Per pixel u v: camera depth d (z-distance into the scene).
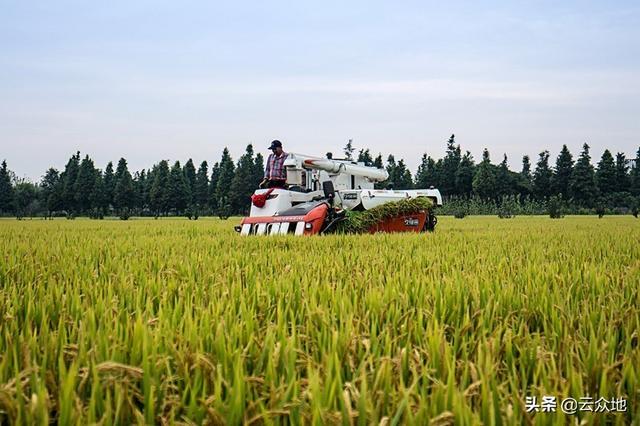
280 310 3.83
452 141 101.38
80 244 11.15
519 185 98.62
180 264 6.91
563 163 98.38
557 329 3.73
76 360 2.66
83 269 6.68
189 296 4.81
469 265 7.26
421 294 4.71
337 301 4.36
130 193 99.12
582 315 4.02
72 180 106.25
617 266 6.97
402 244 10.63
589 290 5.39
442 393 2.30
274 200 15.23
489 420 2.13
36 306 4.24
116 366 2.40
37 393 2.26
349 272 6.42
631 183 101.31
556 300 4.56
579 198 94.38
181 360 2.74
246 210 94.19
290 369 2.71
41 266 6.84
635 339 3.65
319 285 5.42
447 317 4.26
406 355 2.88
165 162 101.25
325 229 14.41
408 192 17.81
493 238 13.07
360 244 10.65
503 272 6.09
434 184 100.94
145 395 2.39
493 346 3.08
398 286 5.09
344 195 16.14
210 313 4.05
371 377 2.61
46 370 2.75
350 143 76.00
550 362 3.03
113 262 7.43
